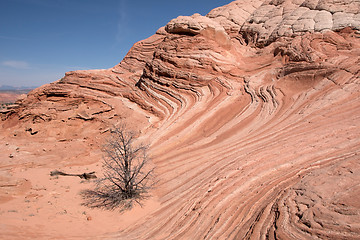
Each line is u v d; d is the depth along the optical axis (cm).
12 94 17425
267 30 3319
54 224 934
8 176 1357
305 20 2905
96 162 1883
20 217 940
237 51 3092
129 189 1201
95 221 1016
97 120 2698
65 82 3431
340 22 2672
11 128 2777
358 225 449
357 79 1662
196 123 2006
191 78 2559
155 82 2855
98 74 3544
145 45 4456
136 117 2606
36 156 1900
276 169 986
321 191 627
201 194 1003
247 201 820
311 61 2159
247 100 2147
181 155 1623
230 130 1788
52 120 2631
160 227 891
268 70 2423
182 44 2709
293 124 1471
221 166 1235
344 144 1014
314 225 506
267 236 558
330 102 1552
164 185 1320
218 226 730
